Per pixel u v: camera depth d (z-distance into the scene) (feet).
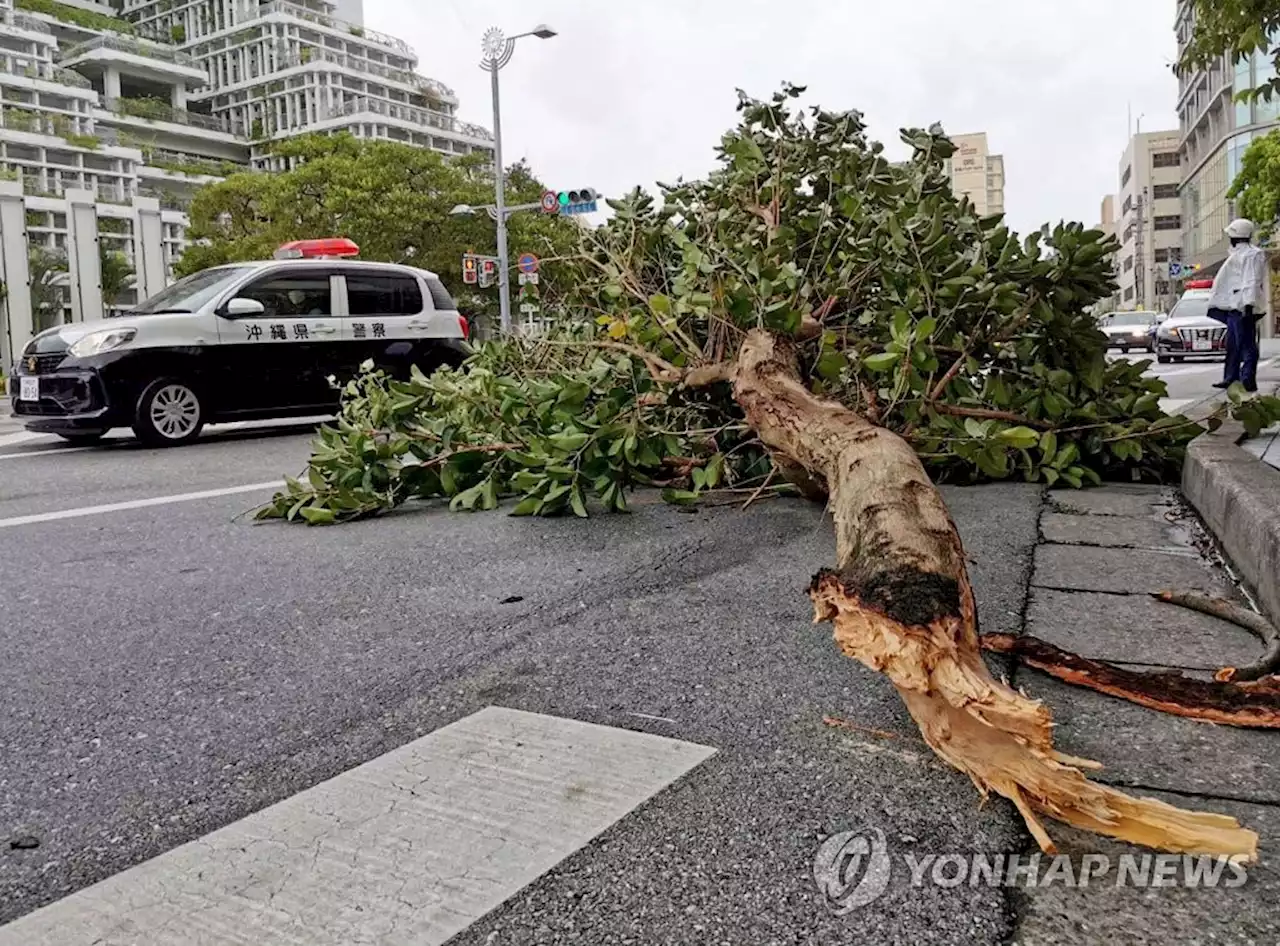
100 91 357.82
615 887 5.60
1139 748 7.15
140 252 173.88
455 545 14.83
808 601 11.07
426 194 122.42
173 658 10.00
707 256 16.63
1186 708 7.66
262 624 11.09
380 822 6.43
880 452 9.21
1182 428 17.87
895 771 6.87
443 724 8.07
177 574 13.65
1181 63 18.98
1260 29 17.40
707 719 7.89
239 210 134.51
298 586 12.73
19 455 29.07
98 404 29.43
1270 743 7.21
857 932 5.16
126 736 8.09
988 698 6.05
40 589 13.00
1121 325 91.45
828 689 8.42
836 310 17.52
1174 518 15.24
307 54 377.09
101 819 6.72
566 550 14.14
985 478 18.94
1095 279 16.48
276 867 5.95
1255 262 33.99
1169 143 306.96
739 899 5.46
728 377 14.96
